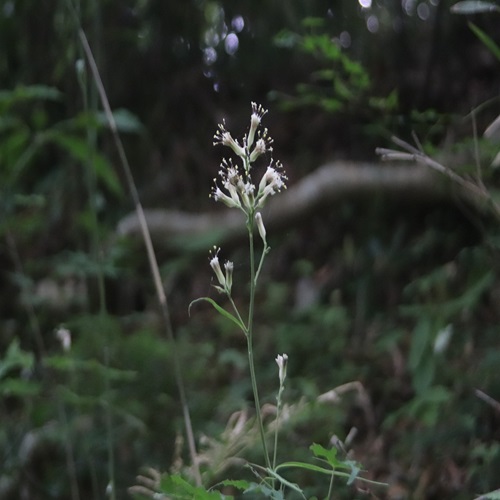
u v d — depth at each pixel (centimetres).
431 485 119
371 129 124
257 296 177
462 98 173
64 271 151
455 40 177
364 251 173
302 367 147
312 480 111
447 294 144
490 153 115
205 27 211
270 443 111
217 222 171
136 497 102
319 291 173
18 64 192
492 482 114
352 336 157
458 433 122
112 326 142
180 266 172
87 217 122
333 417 119
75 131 171
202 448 116
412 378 135
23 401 147
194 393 137
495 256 133
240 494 107
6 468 129
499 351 127
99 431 126
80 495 125
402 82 177
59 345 150
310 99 130
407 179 158
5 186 134
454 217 166
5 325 168
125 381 135
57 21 153
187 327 170
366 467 123
